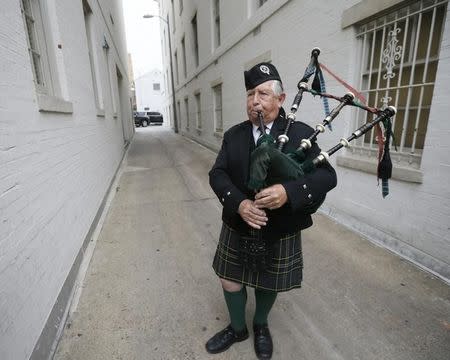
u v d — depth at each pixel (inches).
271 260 57.1
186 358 65.5
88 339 70.7
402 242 103.9
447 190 87.3
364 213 120.5
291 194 46.5
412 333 70.6
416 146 103.8
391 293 84.4
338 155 132.0
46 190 76.5
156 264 103.7
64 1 118.5
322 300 82.6
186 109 542.0
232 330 68.5
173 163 298.8
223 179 57.2
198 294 87.0
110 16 325.1
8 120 59.0
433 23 88.9
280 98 54.9
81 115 128.8
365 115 121.6
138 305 82.4
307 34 145.6
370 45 116.6
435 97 87.7
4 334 50.1
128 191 198.2
